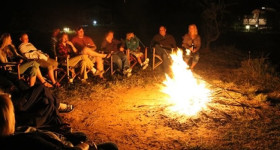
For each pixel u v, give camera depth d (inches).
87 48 252.4
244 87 249.4
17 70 208.2
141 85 257.6
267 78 273.6
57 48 255.0
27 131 95.6
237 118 184.2
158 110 197.5
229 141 153.9
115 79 267.7
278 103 211.5
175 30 741.3
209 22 455.8
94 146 104.5
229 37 700.0
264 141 152.9
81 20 1061.1
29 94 141.5
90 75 280.8
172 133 165.3
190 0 644.1
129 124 177.0
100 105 207.6
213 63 361.4
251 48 528.7
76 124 176.1
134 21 838.5
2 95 80.1
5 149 76.1
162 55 303.0
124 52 297.7
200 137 159.6
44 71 266.1
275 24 979.3
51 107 140.3
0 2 765.3
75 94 224.8
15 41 483.8
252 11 1005.8
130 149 148.3
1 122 76.9
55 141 87.4
